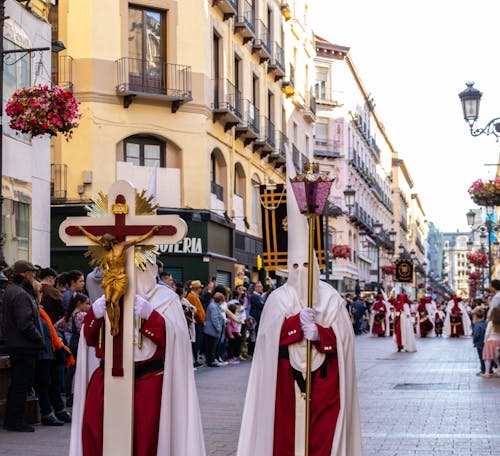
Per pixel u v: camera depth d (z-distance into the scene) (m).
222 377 18.94
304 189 7.30
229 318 23.11
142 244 6.80
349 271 67.94
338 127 67.31
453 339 40.31
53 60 29.83
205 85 32.03
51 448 10.05
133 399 6.76
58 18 30.05
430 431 11.73
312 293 7.20
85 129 29.64
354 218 68.75
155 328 6.82
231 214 35.12
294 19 46.91
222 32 34.41
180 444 6.93
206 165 32.03
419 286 81.50
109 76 30.06
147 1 30.86
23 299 11.20
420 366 23.14
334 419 7.18
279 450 7.29
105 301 6.80
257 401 7.48
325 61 66.69
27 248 20.47
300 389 7.27
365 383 18.38
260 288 25.62
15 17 19.59
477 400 15.27
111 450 6.70
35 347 11.23
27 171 20.42
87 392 6.99
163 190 31.03
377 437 11.23
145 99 30.69
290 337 7.20
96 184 29.62
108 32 30.12
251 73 38.47
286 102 45.38
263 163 40.97
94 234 6.81
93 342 6.97
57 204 29.38
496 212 86.06
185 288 21.42
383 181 96.31
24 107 14.38
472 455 9.98
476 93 20.89
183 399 6.96
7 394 11.60
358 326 45.06
